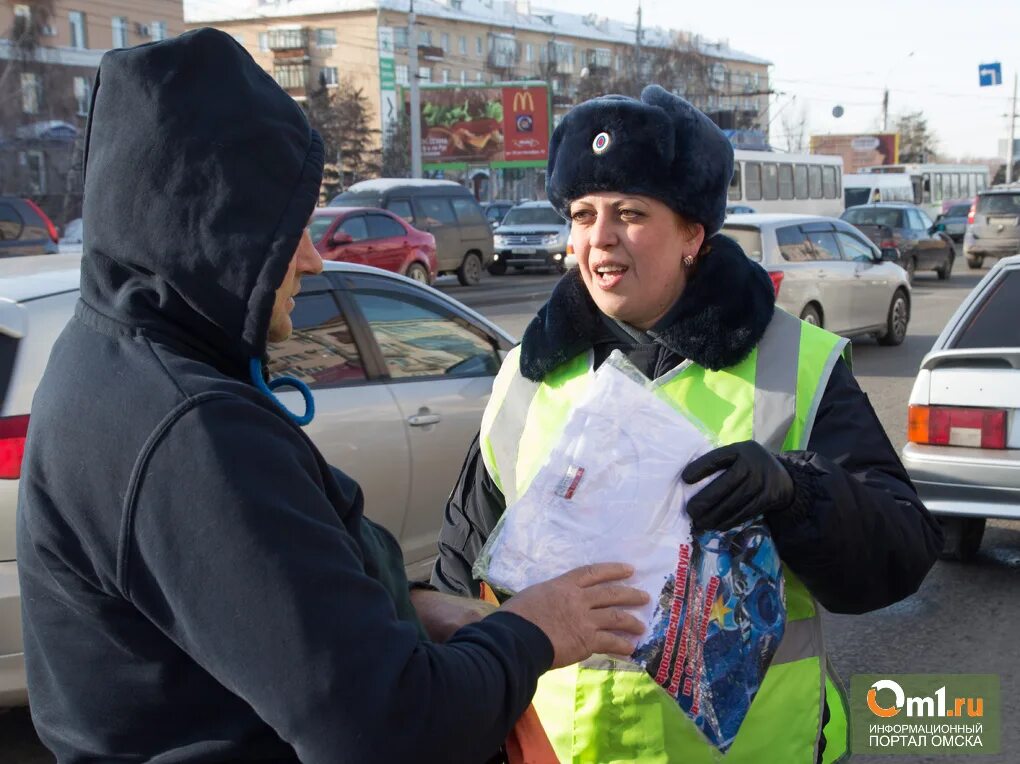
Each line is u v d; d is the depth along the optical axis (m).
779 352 1.65
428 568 4.15
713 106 67.25
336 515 1.14
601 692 1.56
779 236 10.97
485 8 76.38
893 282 12.42
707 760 1.54
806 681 1.59
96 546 1.09
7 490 2.93
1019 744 3.33
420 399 4.11
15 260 3.73
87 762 1.16
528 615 1.24
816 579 1.50
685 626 1.35
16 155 27.33
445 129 49.00
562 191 1.69
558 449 1.42
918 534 1.58
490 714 1.12
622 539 1.37
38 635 1.17
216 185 1.14
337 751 1.01
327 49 69.56
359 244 16.28
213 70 1.17
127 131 1.16
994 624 4.32
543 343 1.77
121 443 1.08
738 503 1.37
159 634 1.11
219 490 1.04
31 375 3.03
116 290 1.19
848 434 1.62
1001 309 4.73
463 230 21.12
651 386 1.45
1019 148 71.44
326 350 3.90
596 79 62.19
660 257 1.67
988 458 4.48
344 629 1.04
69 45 37.88
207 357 1.19
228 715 1.12
